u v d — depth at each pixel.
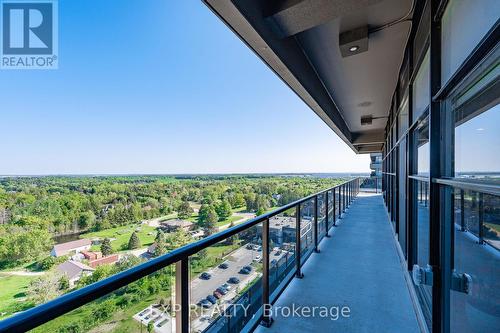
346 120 7.15
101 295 0.73
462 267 1.33
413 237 2.52
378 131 8.76
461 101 1.27
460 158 1.29
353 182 8.86
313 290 2.32
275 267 2.15
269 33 2.10
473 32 1.07
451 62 1.33
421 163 2.15
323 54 3.16
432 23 1.53
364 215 5.94
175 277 1.10
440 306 1.45
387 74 3.83
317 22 2.02
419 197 2.24
